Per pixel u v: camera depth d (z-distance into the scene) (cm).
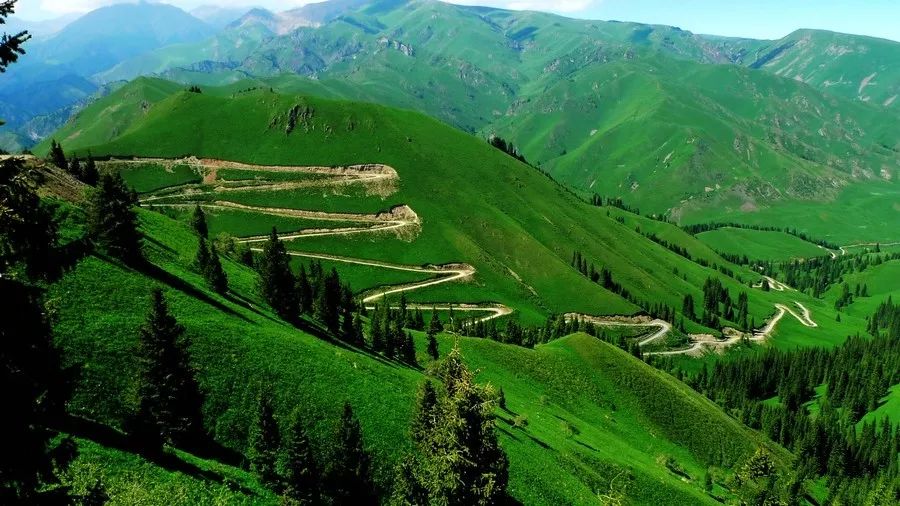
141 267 7475
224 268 10694
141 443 4106
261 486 4544
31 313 1539
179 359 4538
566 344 13762
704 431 12350
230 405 5628
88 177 13012
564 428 9412
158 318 4425
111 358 5238
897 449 15600
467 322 18125
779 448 14425
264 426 4647
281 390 6159
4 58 1422
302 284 10706
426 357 11319
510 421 8550
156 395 4341
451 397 3034
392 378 7894
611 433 11138
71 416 4275
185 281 8075
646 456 10400
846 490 12781
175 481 3881
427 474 3084
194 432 4750
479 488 2895
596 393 12338
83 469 3484
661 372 15350
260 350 6662
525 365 12269
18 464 1450
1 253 1511
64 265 1600
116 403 4803
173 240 10406
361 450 4575
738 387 19288
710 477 9962
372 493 4766
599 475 8044
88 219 7081
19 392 1484
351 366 7500
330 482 4444
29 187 1525
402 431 6369
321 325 10312
